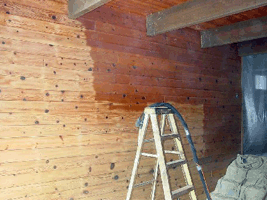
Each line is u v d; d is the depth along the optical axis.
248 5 2.51
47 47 2.65
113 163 3.12
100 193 3.02
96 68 2.99
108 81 3.09
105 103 3.06
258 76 5.33
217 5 2.73
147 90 3.46
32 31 2.56
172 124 2.92
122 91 3.21
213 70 4.42
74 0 2.67
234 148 4.80
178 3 3.06
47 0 2.66
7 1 2.43
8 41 2.42
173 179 3.77
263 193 3.28
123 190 3.22
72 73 2.81
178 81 3.86
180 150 2.86
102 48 3.05
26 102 2.51
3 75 2.39
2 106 2.39
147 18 3.45
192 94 4.05
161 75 3.64
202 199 4.20
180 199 3.87
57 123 2.70
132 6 3.12
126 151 3.24
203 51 4.25
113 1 2.98
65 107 2.76
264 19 3.48
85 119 2.90
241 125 4.96
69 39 2.80
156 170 3.12
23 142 2.50
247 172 3.61
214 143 4.41
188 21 2.96
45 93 2.63
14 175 2.45
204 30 4.15
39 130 2.59
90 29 2.96
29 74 2.53
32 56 2.55
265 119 5.46
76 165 2.83
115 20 3.18
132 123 3.30
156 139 2.59
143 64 3.44
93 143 2.96
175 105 3.80
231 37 3.81
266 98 5.46
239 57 4.98
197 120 4.12
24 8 2.52
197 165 2.89
